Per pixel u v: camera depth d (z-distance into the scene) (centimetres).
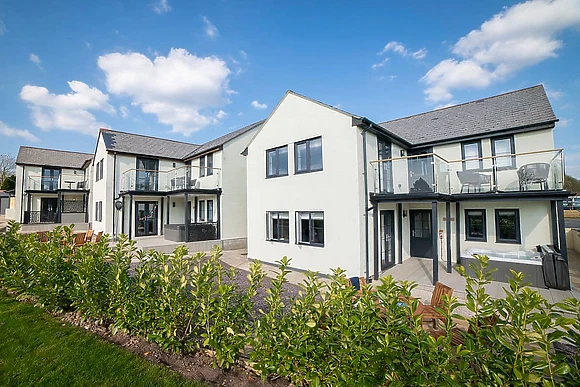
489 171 994
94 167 2161
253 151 1255
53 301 500
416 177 893
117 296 422
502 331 213
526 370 190
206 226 1581
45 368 333
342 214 906
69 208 2605
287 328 292
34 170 2480
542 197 826
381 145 1036
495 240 1043
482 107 1252
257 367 288
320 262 962
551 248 900
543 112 988
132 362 348
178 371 338
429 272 948
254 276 373
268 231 1173
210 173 1709
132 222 1758
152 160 1922
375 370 227
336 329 264
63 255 541
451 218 1135
